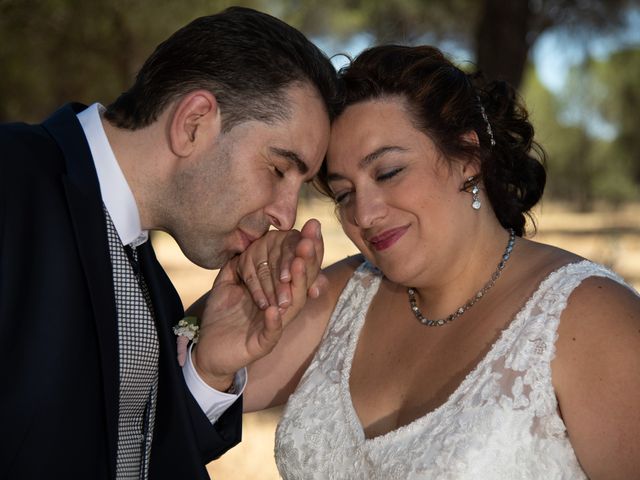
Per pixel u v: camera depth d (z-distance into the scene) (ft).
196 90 7.72
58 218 7.20
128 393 7.86
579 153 122.01
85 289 7.25
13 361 6.88
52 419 6.96
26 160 7.23
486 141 8.20
